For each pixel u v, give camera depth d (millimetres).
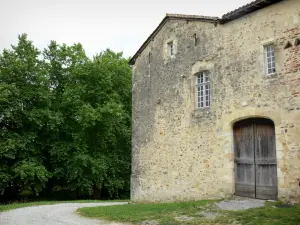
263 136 10445
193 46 13203
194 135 12672
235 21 11516
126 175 26047
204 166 12078
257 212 8273
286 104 9594
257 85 10477
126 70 26047
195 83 13047
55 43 24609
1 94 18656
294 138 9281
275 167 9992
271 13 10336
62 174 22375
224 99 11578
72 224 9156
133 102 16578
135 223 8719
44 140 22500
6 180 19219
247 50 10953
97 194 25797
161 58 14961
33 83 21812
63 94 22141
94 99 24141
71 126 23219
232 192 10961
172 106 13961
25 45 22250
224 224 7578
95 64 23781
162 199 13844
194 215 8773
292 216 7594
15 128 21172
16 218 11102
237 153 11156
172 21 14477
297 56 9461
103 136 24031
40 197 24875
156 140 14664
